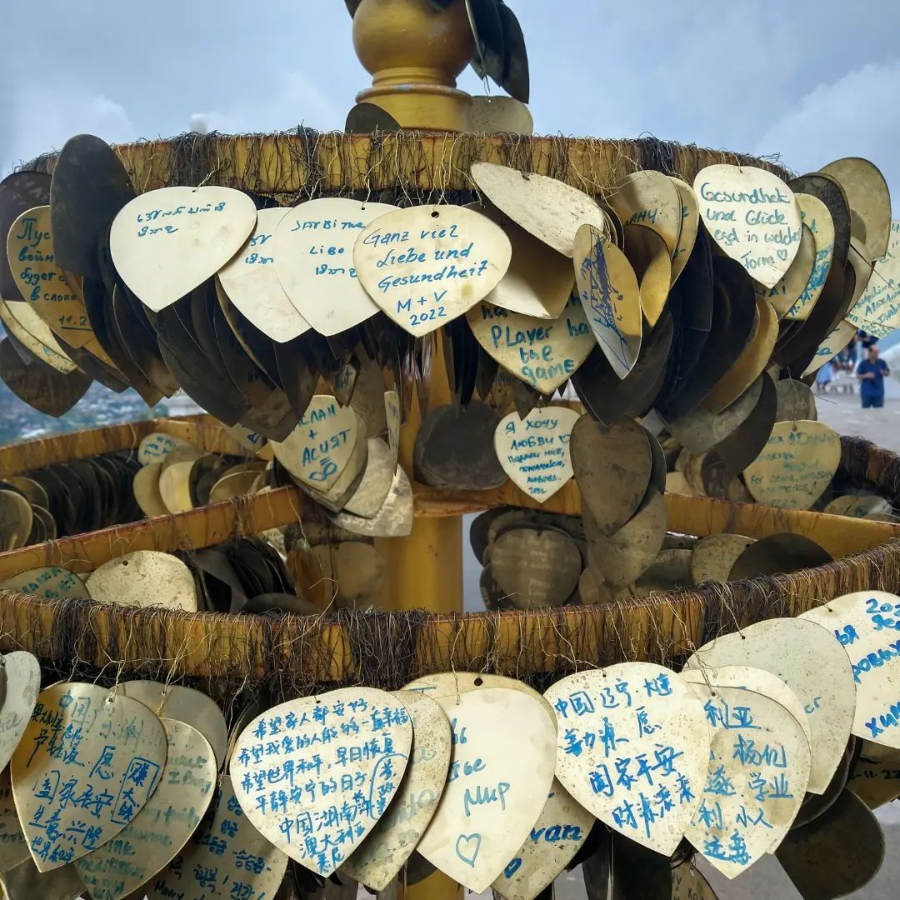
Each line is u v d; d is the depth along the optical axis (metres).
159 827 0.73
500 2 1.05
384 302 0.70
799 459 1.37
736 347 0.86
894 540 0.96
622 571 1.07
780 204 0.84
